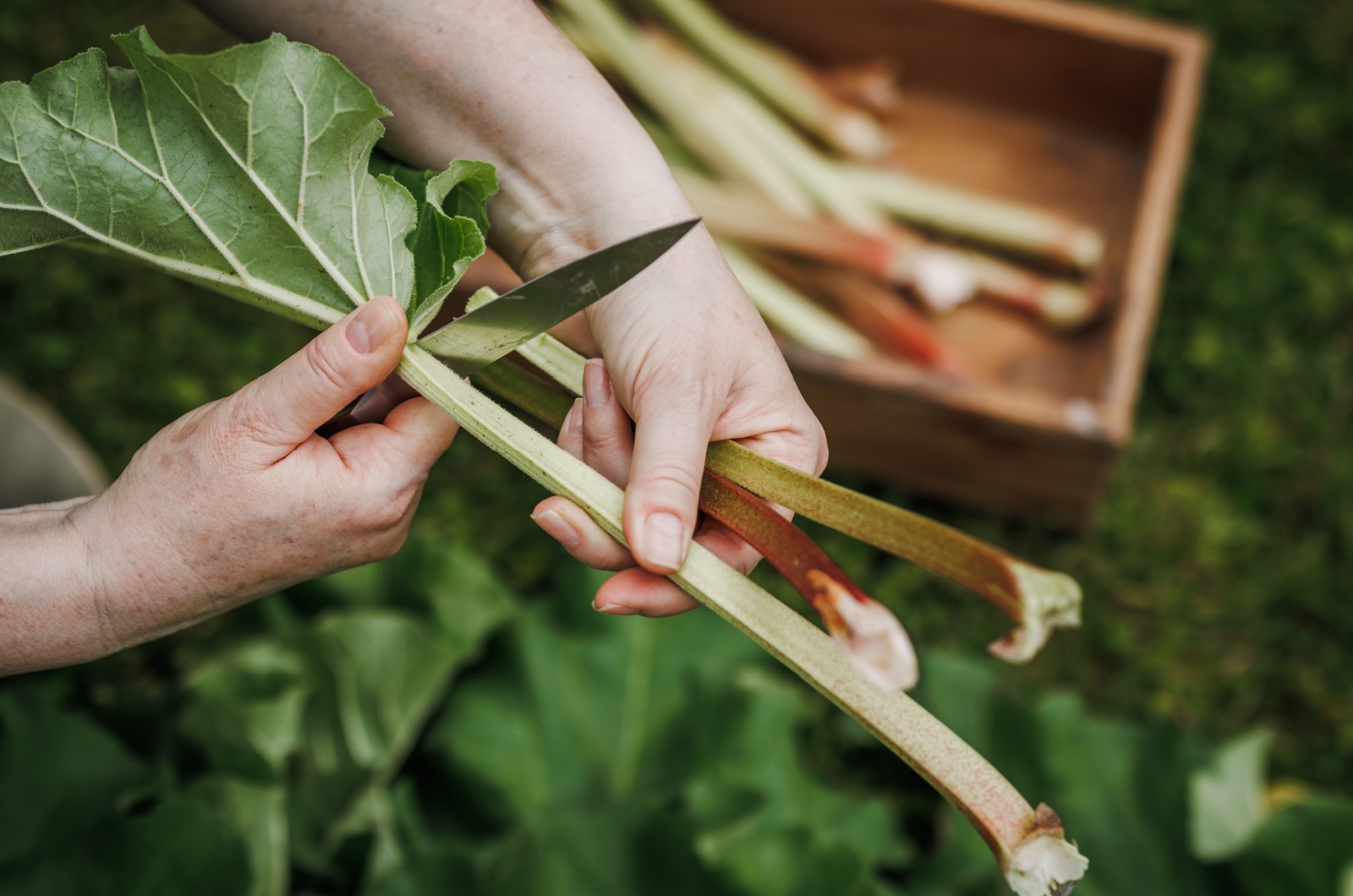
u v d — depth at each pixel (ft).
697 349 2.12
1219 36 4.91
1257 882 3.06
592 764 3.26
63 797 2.96
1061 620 1.90
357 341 1.99
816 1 4.38
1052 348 4.23
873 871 2.97
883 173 4.45
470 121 2.27
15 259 4.53
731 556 2.21
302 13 2.27
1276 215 4.63
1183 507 4.20
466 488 4.27
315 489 2.08
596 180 2.23
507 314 2.05
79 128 2.04
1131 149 4.47
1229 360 4.40
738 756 3.19
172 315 4.53
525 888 2.91
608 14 4.14
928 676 3.40
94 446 4.33
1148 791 3.20
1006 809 1.93
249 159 2.06
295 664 3.16
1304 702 3.92
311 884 3.06
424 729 3.27
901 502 4.21
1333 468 4.22
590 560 2.16
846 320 4.22
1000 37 4.27
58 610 2.11
